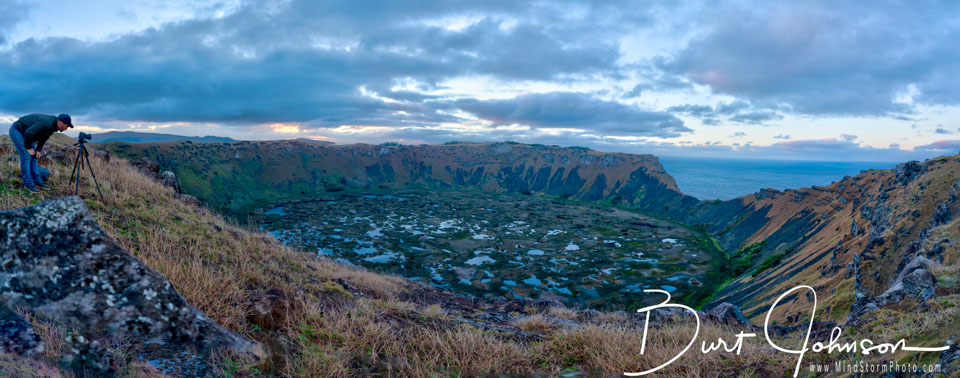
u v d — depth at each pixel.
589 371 6.45
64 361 3.50
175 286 5.80
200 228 10.30
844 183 162.88
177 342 4.34
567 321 10.10
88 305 3.99
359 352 5.86
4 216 4.02
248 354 4.72
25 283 3.85
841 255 90.19
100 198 9.50
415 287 14.43
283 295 6.91
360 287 10.84
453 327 7.95
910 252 55.94
